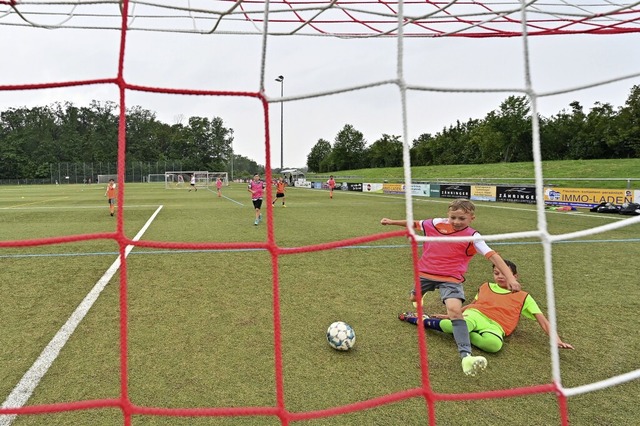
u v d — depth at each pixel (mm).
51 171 64812
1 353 2893
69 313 3693
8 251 6648
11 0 3363
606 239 8016
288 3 4184
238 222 10695
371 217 11930
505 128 41000
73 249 6828
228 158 85750
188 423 2111
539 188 1935
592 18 3666
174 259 5996
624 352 2982
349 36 4449
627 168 22547
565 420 1802
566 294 4406
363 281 4832
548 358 2875
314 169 89688
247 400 2320
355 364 2766
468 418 2170
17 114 80875
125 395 1746
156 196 23594
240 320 3547
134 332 3268
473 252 2926
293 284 4691
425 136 67000
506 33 4328
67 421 2119
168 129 87688
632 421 2162
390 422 2131
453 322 2830
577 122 38906
